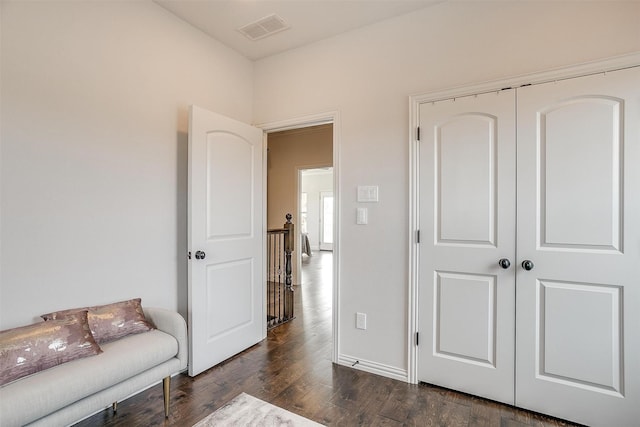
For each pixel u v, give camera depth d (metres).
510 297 2.03
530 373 1.99
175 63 2.50
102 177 2.05
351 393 2.19
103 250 2.06
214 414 1.94
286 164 6.00
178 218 2.54
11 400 1.29
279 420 1.89
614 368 1.79
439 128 2.27
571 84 1.88
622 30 1.77
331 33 2.68
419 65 2.35
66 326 1.63
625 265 1.76
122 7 2.16
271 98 3.07
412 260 2.34
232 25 2.61
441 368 2.26
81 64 1.95
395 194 2.42
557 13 1.93
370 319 2.51
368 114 2.54
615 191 1.78
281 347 2.97
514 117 2.03
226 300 2.68
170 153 2.47
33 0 1.75
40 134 1.77
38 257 1.76
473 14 2.17
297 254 5.75
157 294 2.38
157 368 1.84
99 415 1.92
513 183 2.03
